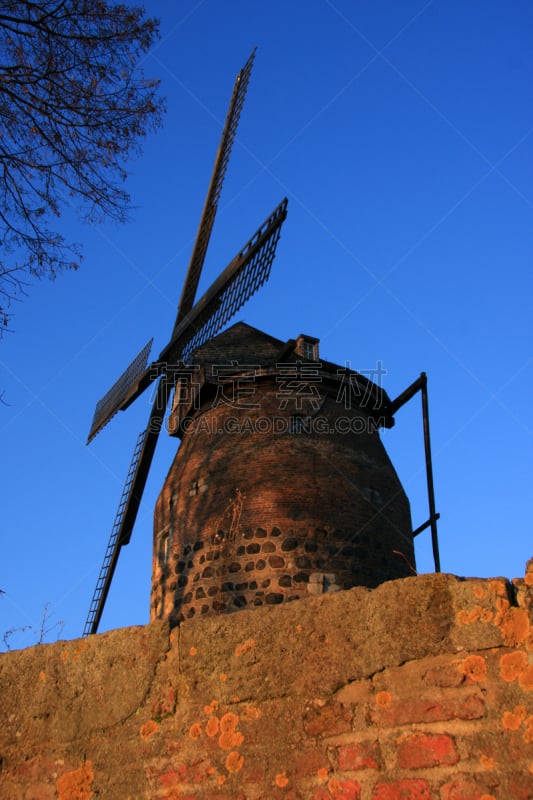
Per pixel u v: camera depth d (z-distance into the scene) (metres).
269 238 17.03
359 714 5.85
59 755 6.86
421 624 5.88
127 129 10.55
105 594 19.03
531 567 5.72
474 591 5.79
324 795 5.70
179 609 17.44
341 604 6.26
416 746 5.55
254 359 20.67
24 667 7.40
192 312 19.83
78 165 10.45
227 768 6.12
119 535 19.50
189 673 6.59
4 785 6.95
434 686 5.67
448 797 5.28
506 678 5.46
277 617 6.46
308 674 6.15
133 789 6.40
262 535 17.34
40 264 10.34
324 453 18.73
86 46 10.30
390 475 19.62
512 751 5.24
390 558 18.17
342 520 17.86
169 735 6.46
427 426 19.61
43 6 10.04
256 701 6.26
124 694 6.80
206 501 18.36
